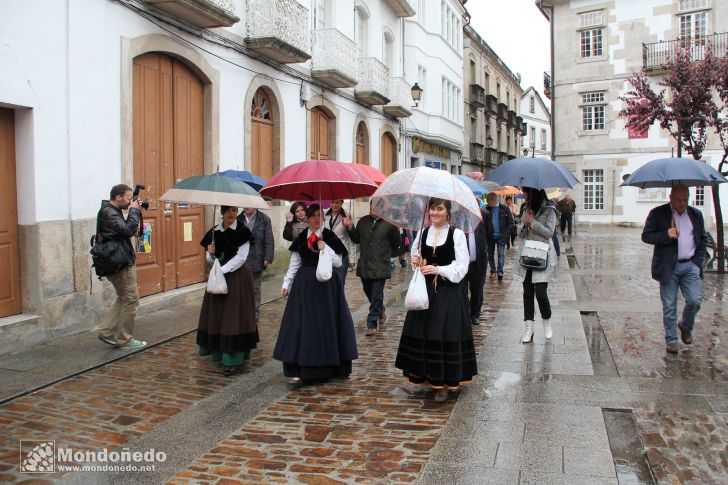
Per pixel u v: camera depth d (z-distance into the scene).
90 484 3.78
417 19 22.67
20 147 7.11
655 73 28.20
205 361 6.56
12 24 6.77
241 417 4.92
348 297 10.78
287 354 5.66
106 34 8.19
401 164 21.84
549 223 7.11
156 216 9.45
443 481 3.74
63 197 7.50
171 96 9.82
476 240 8.12
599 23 29.66
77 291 7.64
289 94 13.55
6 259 6.98
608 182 30.30
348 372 5.88
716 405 5.01
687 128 14.76
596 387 5.50
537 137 61.28
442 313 5.16
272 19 11.74
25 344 6.87
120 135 8.47
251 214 8.51
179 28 9.68
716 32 27.08
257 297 8.61
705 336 7.47
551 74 31.06
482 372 6.04
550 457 4.05
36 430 4.62
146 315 8.76
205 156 10.69
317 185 6.12
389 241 7.95
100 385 5.69
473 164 33.91
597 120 30.45
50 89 7.30
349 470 3.96
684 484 3.71
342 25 16.38
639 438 4.40
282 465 4.04
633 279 12.76
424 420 4.82
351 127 17.27
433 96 24.28
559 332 7.79
